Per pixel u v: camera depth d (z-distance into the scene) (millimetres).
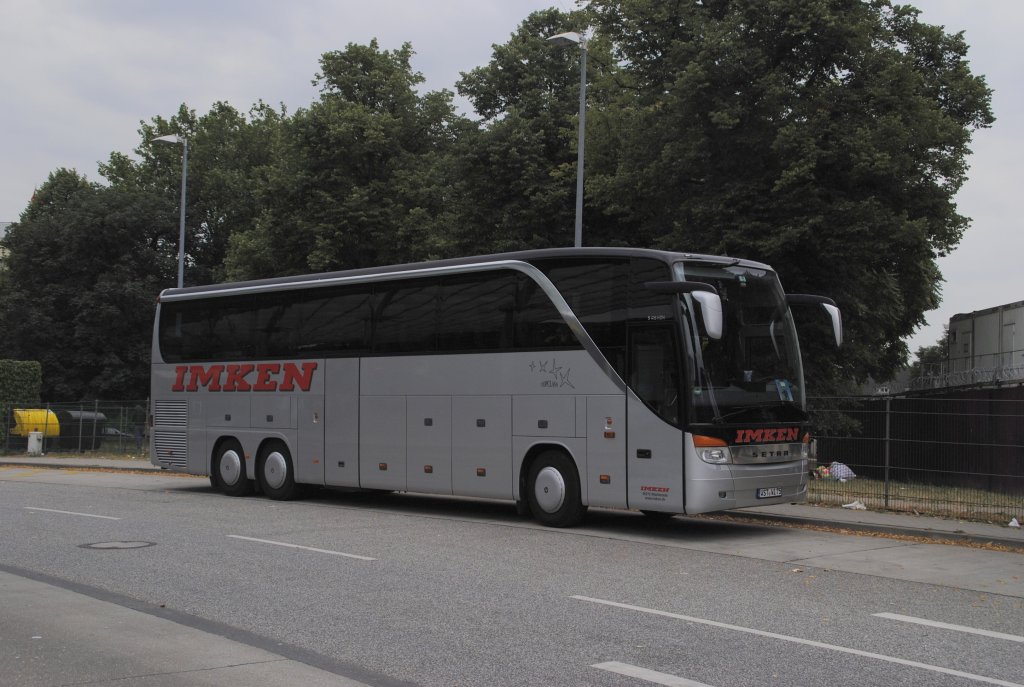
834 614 7801
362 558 10531
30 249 54312
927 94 27016
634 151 25094
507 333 13938
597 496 12773
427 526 13508
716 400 12133
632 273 12664
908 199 23641
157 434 19609
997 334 36906
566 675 5941
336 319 16516
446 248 33031
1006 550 11547
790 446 12922
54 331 53125
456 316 14656
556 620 7484
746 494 12250
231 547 11359
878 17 24359
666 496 12070
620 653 6484
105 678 5844
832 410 15445
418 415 15055
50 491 19547
